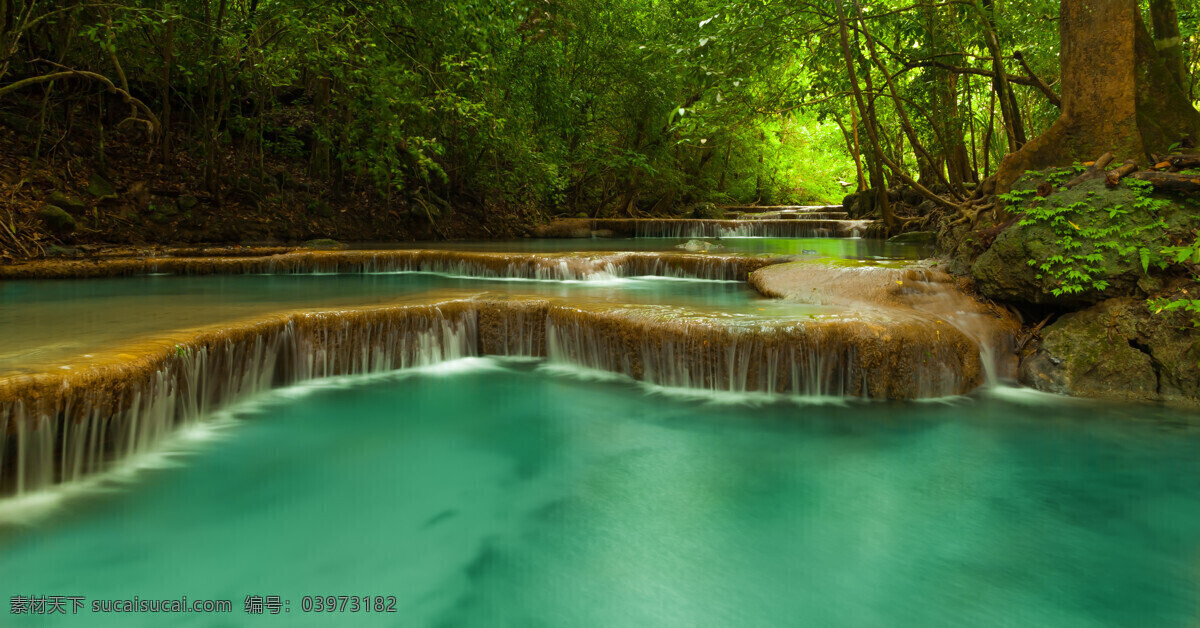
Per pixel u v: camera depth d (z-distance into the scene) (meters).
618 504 3.64
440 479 3.89
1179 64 7.59
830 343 5.20
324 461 4.05
